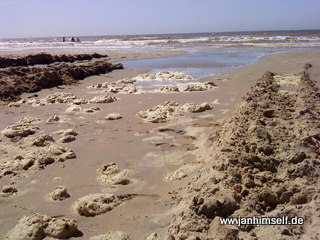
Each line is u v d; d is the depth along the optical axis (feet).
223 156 20.39
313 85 44.60
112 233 17.21
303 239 14.01
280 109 30.86
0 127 36.50
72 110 42.65
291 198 17.22
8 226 18.75
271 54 94.94
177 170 24.34
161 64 88.94
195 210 16.43
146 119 37.47
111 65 80.94
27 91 54.03
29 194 22.35
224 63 84.38
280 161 20.49
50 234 17.40
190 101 45.57
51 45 215.72
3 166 26.16
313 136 23.81
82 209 19.86
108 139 32.24
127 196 21.58
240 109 30.83
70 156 28.14
